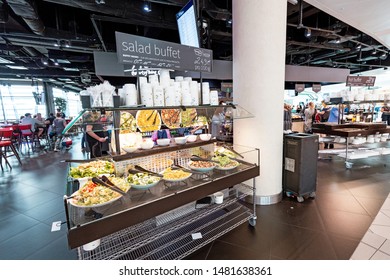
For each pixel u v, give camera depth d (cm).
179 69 193
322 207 284
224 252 200
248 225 245
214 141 256
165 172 204
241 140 295
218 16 452
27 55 748
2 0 344
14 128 714
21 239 234
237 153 258
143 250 203
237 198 259
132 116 188
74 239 122
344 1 354
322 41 664
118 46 153
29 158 660
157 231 203
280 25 268
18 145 748
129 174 194
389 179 382
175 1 376
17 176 469
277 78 276
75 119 150
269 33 263
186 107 194
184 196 176
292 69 805
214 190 199
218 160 235
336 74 873
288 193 316
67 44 535
